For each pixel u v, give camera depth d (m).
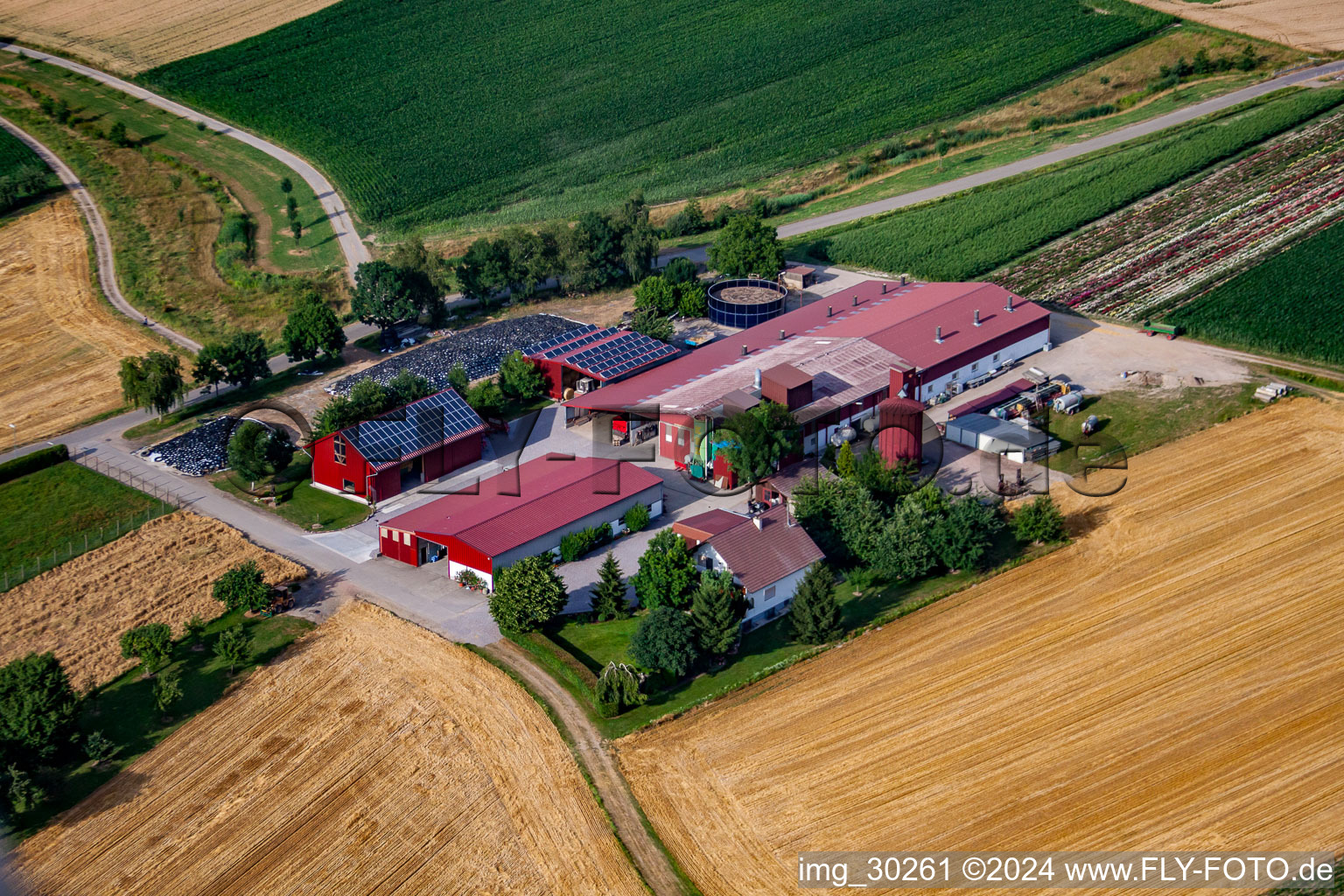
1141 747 64.38
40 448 102.81
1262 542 82.56
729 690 70.38
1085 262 133.62
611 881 57.09
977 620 76.00
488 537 82.06
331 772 64.62
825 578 73.94
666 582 76.31
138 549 86.94
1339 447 94.31
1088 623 75.12
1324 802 60.16
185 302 137.12
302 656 74.38
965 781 62.62
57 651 75.06
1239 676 69.44
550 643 74.12
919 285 123.44
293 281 141.50
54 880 57.84
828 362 104.12
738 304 123.44
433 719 68.38
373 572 84.12
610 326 125.38
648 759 65.12
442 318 128.25
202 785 63.94
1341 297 118.38
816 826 60.19
